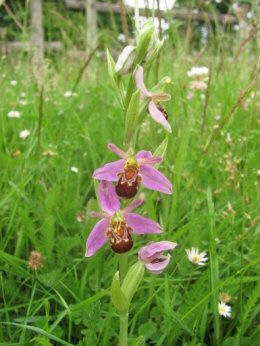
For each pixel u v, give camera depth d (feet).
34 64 1.11
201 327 0.47
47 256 0.55
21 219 0.58
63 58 1.47
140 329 0.48
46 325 0.42
